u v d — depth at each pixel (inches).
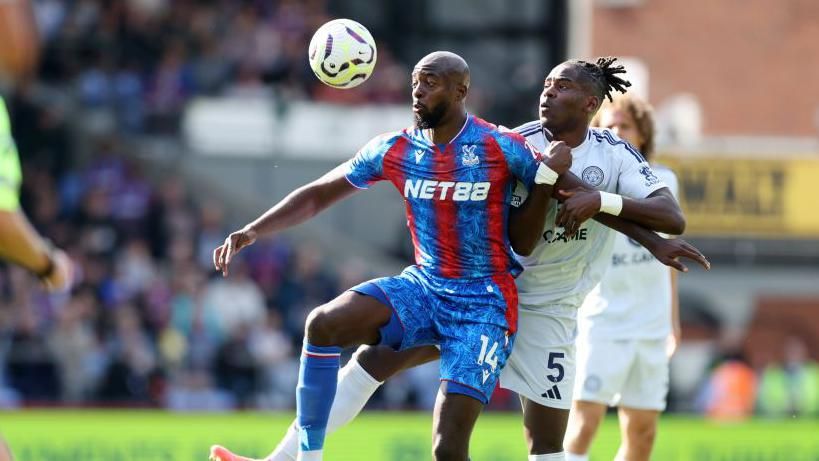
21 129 2593.5
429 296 822.5
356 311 802.2
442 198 810.2
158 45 2783.0
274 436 1812.3
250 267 2394.2
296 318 2330.2
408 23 3137.3
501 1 3142.2
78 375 2055.9
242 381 2130.9
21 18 2689.5
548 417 877.2
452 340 815.1
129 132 2672.2
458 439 794.8
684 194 2637.8
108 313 2196.1
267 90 2743.6
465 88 803.4
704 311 2677.2
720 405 2236.7
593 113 852.0
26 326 2089.1
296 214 849.5
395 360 871.1
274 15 2898.6
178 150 2667.3
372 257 2682.1
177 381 2111.2
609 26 2763.3
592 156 851.4
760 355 2664.9
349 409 871.7
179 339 2162.9
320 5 3002.0
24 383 2037.4
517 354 875.4
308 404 810.2
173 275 2319.1
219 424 1811.0
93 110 2679.6
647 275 1090.7
